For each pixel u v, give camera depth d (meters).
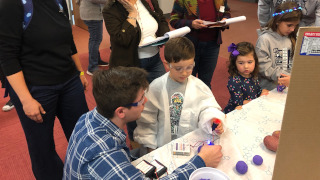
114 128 0.92
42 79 1.27
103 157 0.82
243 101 1.71
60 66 1.31
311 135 0.62
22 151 2.16
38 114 1.25
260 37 1.91
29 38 1.16
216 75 3.46
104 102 0.88
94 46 3.40
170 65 1.29
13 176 1.92
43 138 1.40
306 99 0.58
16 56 1.17
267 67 1.85
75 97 1.47
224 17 2.34
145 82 0.92
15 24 1.09
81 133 0.92
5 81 1.26
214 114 1.18
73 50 1.55
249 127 1.23
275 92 1.56
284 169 0.70
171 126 1.41
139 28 1.88
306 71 0.54
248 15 6.29
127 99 0.87
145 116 1.34
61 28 1.25
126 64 1.93
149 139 1.36
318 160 0.66
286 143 0.65
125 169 0.81
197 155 0.96
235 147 1.09
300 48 0.53
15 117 2.61
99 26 3.30
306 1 2.06
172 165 1.02
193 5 2.19
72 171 0.89
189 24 2.19
